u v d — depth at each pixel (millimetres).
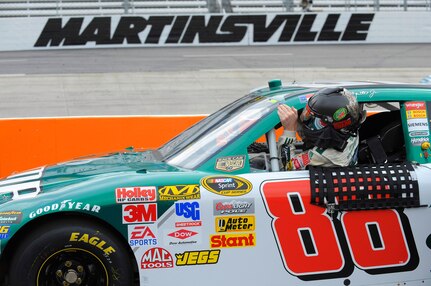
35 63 20938
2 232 3855
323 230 4074
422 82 5332
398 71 19516
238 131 4316
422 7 28844
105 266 3965
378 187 4086
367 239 4117
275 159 4316
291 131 4371
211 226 3988
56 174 4492
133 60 21625
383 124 5406
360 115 4426
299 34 26484
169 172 4141
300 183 4109
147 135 8555
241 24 26188
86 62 21078
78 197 3932
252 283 4023
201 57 22438
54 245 3879
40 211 3885
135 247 3939
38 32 25016
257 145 5176
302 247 4059
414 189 4121
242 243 4012
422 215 4176
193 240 3977
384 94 4445
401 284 4160
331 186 4062
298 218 4059
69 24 25094
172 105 14766
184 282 3980
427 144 4363
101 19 25281
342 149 4250
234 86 17172
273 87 5055
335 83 4891
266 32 26359
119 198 3947
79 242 3914
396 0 28688
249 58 22188
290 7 28594
